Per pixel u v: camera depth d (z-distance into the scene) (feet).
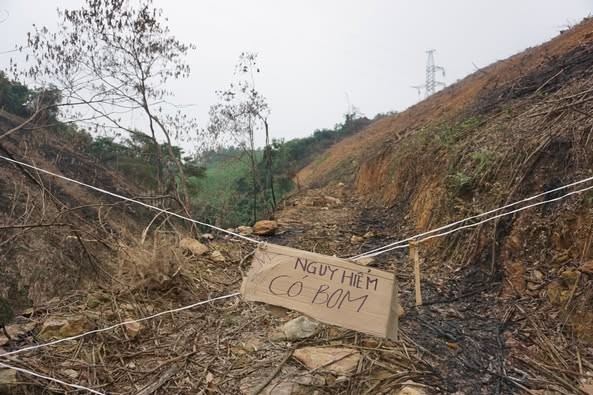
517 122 17.19
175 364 8.80
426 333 10.20
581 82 17.11
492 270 12.41
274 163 53.52
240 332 10.25
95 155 46.06
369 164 34.35
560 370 8.66
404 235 19.17
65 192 40.45
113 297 10.78
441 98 48.75
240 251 17.04
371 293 6.72
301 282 6.93
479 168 15.62
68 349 8.89
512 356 9.23
